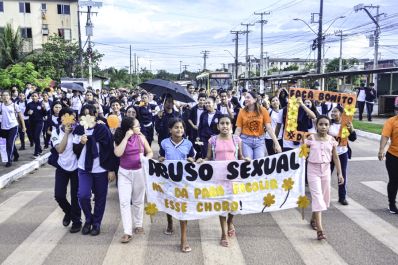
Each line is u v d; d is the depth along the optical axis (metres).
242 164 5.54
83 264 4.95
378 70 22.20
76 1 49.84
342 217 6.58
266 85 40.31
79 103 15.45
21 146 13.52
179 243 5.58
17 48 37.09
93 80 47.31
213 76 37.34
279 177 5.66
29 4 48.91
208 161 5.49
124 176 5.63
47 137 13.69
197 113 9.15
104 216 6.72
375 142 14.57
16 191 8.52
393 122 6.66
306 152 5.61
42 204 7.53
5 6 48.31
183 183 5.53
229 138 5.73
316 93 7.44
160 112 9.30
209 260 5.02
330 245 5.45
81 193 5.79
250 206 5.62
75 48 39.22
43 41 49.56
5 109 10.52
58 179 5.97
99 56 39.75
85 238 5.78
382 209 6.99
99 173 5.81
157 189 5.63
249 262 4.95
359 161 11.06
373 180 8.99
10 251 5.37
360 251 5.25
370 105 21.22
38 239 5.77
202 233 5.96
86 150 5.69
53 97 16.02
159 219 6.62
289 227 6.17
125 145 5.49
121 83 66.62
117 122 5.70
